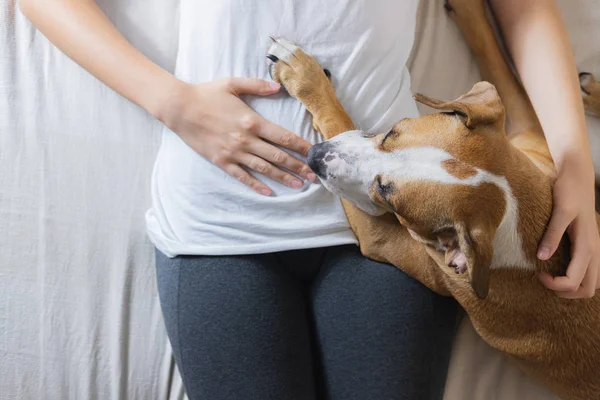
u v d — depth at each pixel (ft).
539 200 3.75
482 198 3.50
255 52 3.88
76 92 4.48
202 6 3.92
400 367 3.96
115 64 3.95
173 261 4.05
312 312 4.15
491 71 4.73
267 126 3.82
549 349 4.10
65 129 4.48
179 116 3.84
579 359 4.10
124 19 4.49
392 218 4.00
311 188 3.89
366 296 3.99
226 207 3.92
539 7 4.50
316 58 3.93
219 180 3.91
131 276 4.54
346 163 3.65
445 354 4.25
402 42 4.10
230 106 3.81
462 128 3.57
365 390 3.99
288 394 3.89
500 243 3.70
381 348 3.96
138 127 4.52
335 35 3.88
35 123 4.46
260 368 3.85
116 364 4.50
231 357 3.85
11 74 4.45
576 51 4.81
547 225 3.75
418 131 3.63
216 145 3.85
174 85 3.85
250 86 3.83
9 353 4.47
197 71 3.99
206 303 3.87
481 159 3.52
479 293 3.34
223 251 3.87
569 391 4.26
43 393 4.50
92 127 4.50
